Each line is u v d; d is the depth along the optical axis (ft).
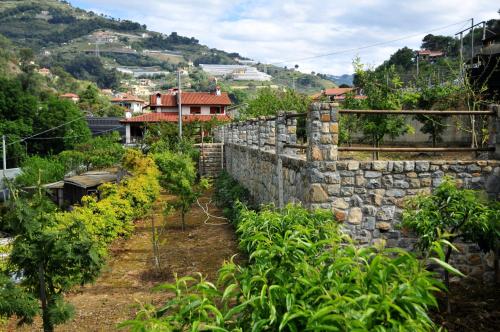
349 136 50.16
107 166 113.50
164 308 9.12
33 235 18.45
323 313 7.50
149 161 65.77
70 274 19.98
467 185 23.40
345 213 23.47
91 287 29.73
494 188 23.32
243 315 9.32
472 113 23.47
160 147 91.09
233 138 73.05
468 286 22.65
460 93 51.57
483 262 23.17
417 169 23.41
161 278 30.99
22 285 19.26
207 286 9.34
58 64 492.13
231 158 73.41
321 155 23.36
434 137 51.13
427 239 17.95
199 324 8.38
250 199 48.75
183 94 157.69
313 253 10.89
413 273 8.82
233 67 531.91
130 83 517.96
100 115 233.14
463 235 18.43
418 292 8.24
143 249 39.22
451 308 19.63
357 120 50.52
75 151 124.36
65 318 19.20
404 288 8.18
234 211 45.96
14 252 18.40
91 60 513.04
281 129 32.27
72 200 63.10
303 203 25.39
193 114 151.23
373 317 8.00
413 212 21.04
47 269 19.24
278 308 8.68
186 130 107.14
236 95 288.92
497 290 21.88
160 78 563.48
